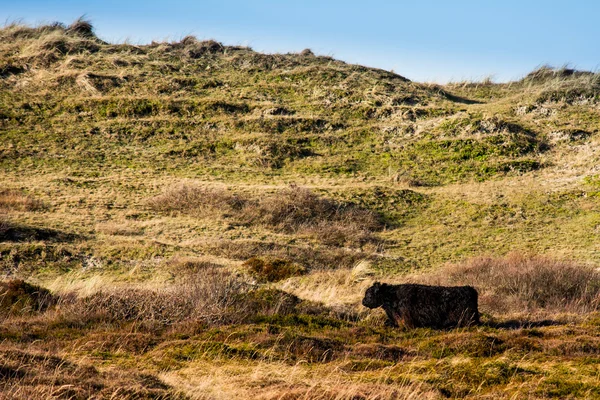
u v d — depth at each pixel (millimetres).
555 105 180375
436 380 33875
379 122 173000
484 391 32469
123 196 117250
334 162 149375
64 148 142875
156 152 147875
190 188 119375
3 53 186875
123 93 173500
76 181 123000
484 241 105812
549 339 43375
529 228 112250
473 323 48812
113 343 42469
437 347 41844
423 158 152875
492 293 70812
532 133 164125
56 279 70438
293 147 154125
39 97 166000
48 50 190250
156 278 75375
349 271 85438
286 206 115500
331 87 191000
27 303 56156
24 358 33469
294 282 76875
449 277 80500
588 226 110750
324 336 45938
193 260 83375
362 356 40312
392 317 51344
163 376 34094
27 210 103125
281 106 176125
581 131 161875
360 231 108438
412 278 82125
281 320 51625
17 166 129750
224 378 33781
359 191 128500
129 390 29375
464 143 157000
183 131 158875
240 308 55656
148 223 103250
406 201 126562
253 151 151500
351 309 60062
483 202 125000
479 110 178125
